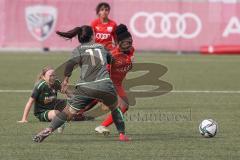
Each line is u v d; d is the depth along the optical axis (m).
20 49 115.31
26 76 75.25
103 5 48.00
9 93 60.06
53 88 43.03
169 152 33.25
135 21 109.12
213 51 109.81
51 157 31.78
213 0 109.06
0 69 83.12
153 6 108.94
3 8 108.69
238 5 109.12
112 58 35.88
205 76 77.88
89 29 35.19
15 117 45.38
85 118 44.00
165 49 110.00
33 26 109.25
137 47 109.56
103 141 36.34
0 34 109.25
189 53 110.38
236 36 109.88
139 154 32.69
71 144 35.25
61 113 35.06
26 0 108.75
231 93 61.97
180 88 65.56
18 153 32.66
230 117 46.38
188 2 109.12
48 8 108.88
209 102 55.09
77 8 108.62
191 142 36.19
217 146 34.97
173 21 109.31
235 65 92.81
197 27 109.62
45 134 35.12
